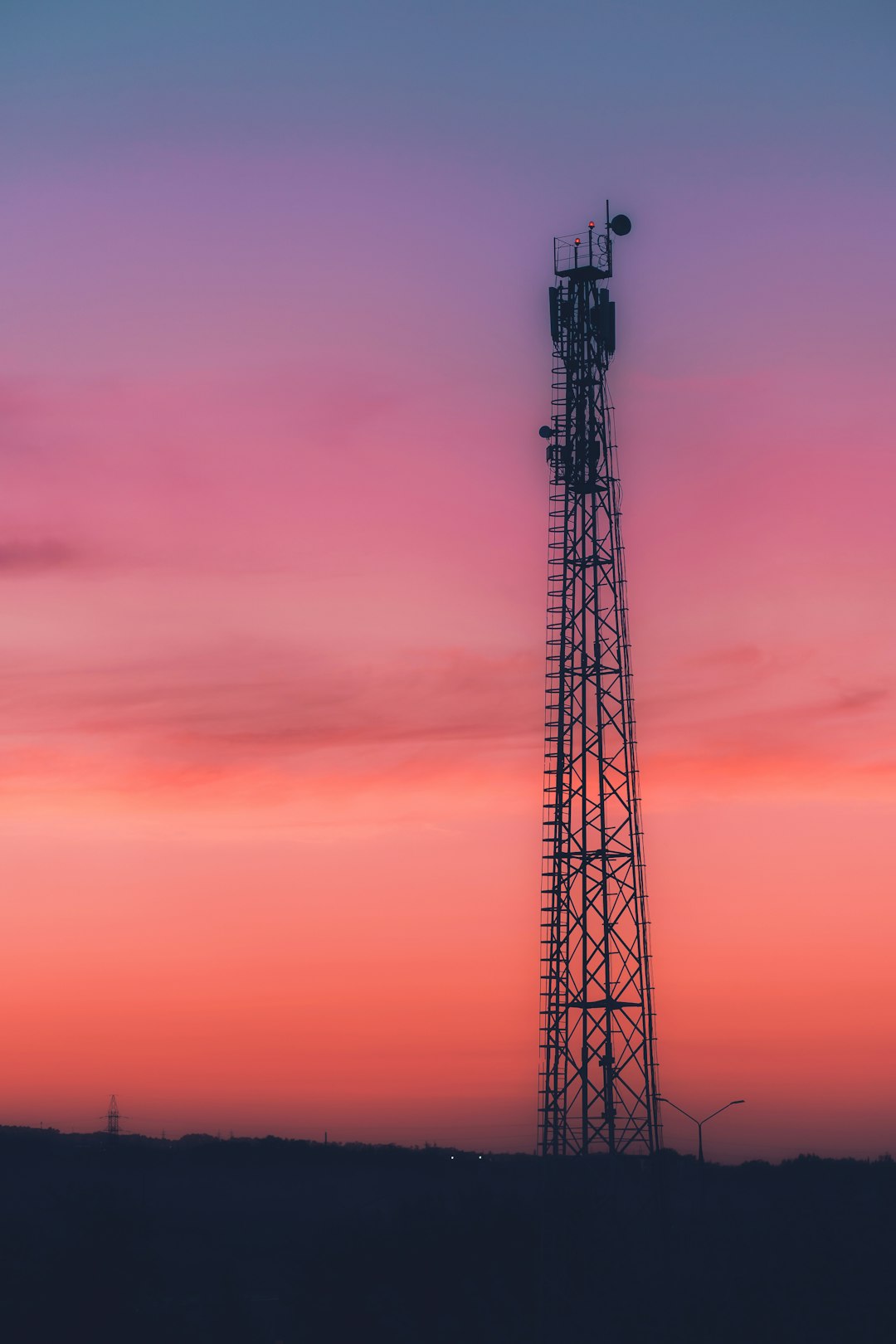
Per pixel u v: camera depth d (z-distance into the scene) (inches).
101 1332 3577.8
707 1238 3152.1
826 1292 2930.6
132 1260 3767.2
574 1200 2878.9
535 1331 3093.0
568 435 3063.5
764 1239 3154.5
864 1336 2837.1
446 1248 3516.2
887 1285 2952.8
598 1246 2834.6
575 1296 2817.4
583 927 2898.6
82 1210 3924.7
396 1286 3496.6
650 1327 2790.4
